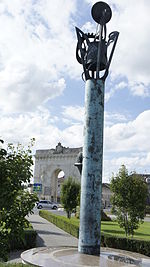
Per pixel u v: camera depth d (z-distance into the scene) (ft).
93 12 31.81
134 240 41.57
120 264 23.13
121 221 50.26
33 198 16.70
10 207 15.62
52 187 201.67
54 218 82.79
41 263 21.99
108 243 42.75
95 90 29.55
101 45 30.66
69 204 97.19
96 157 28.14
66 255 25.16
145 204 50.67
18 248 41.60
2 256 15.48
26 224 16.28
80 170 29.50
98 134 28.63
